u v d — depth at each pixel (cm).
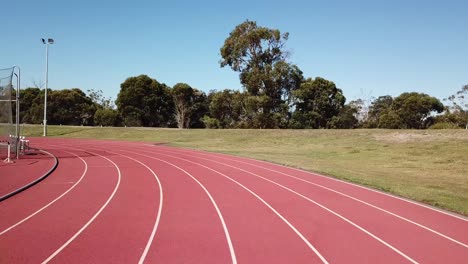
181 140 4209
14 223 987
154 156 2747
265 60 6150
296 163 2331
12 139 2528
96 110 7919
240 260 749
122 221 1022
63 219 1033
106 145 3712
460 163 2402
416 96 6169
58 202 1240
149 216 1080
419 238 912
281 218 1080
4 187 1453
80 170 2002
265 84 5884
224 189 1514
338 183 1675
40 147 3431
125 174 1881
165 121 7869
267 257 768
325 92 6103
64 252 778
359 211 1176
